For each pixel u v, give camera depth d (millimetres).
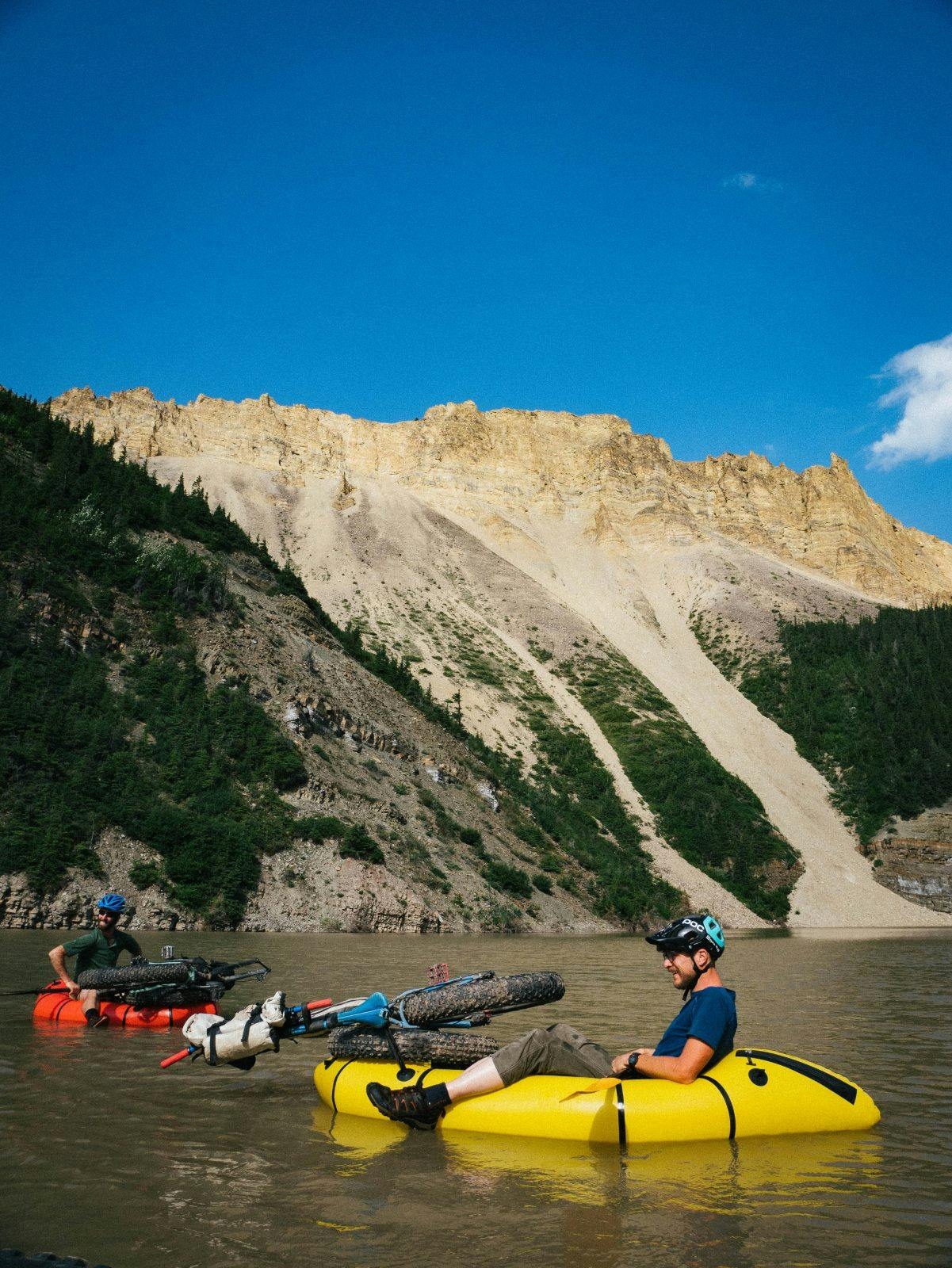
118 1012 11273
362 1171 5523
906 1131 6617
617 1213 4809
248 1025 7949
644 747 104562
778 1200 5023
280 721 48469
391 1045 7172
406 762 57125
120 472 66562
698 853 85562
